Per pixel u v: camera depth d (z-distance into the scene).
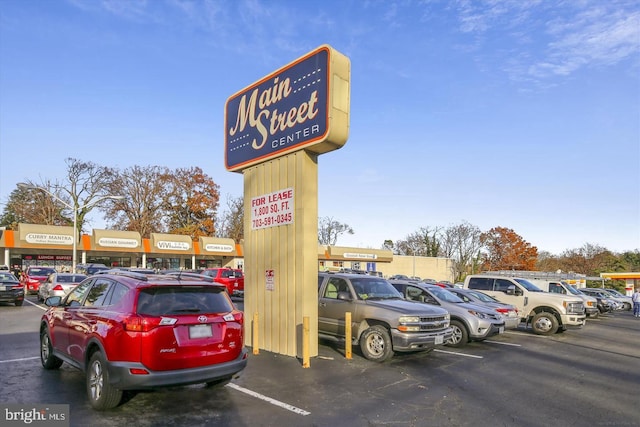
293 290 9.52
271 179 10.35
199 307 5.94
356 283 10.53
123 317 5.49
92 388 5.87
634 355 11.41
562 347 12.32
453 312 11.77
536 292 16.00
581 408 6.57
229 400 6.42
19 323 13.70
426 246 73.00
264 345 10.20
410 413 6.11
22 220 50.38
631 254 77.75
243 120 11.21
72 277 19.86
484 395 7.10
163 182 52.88
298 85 9.59
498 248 62.31
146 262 42.38
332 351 10.28
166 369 5.44
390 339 9.27
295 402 6.43
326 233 82.75
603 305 25.94
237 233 59.78
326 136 8.80
